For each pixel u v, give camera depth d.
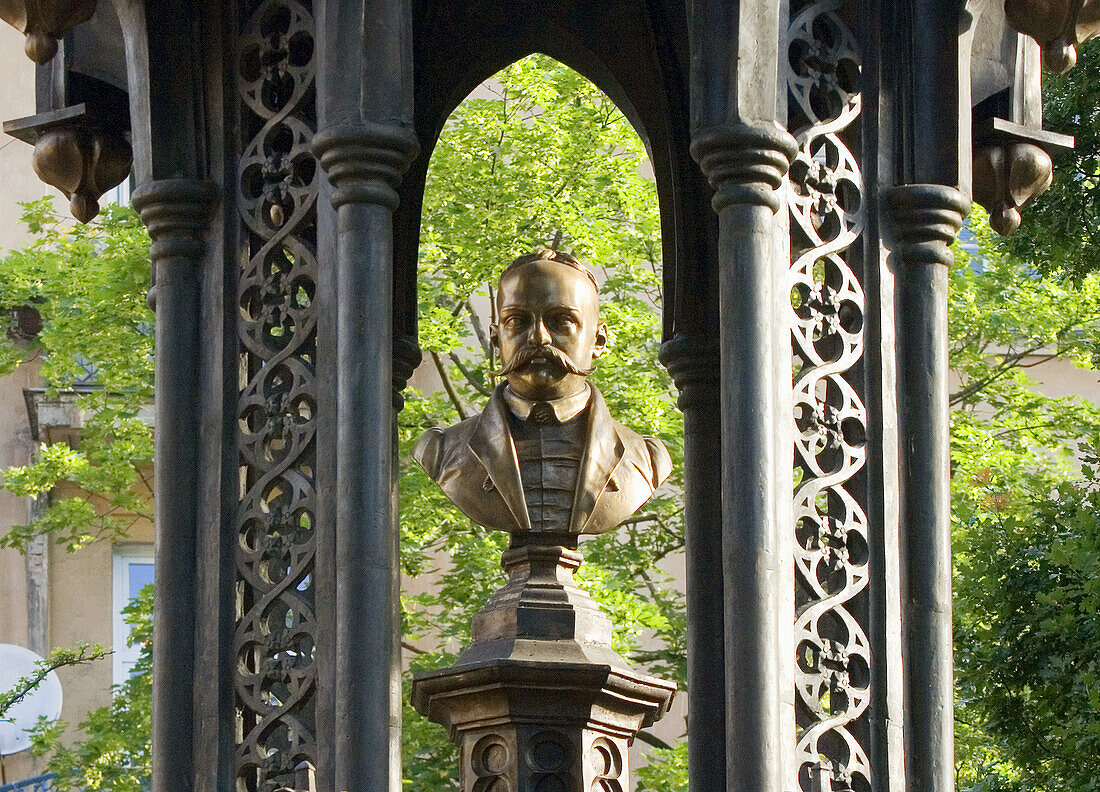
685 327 16.75
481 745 14.41
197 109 14.31
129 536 48.28
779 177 13.34
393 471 14.90
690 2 13.53
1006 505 24.09
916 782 13.52
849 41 14.52
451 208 33.41
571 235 32.97
